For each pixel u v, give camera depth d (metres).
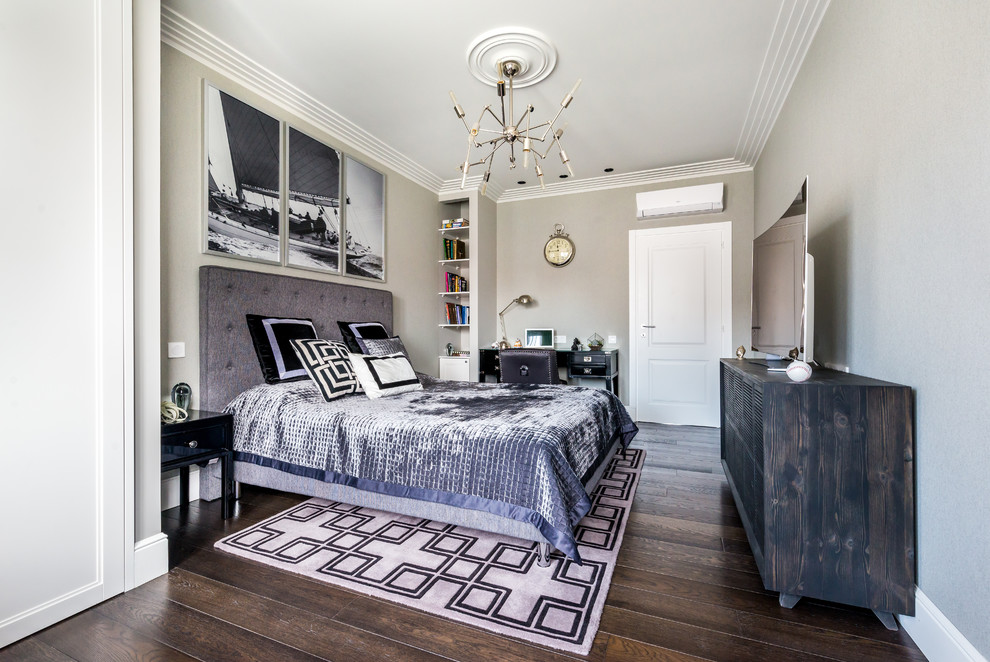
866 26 1.82
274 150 3.13
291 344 2.88
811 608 1.56
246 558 1.90
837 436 1.50
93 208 1.58
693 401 4.70
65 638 1.41
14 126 1.40
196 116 2.64
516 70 2.85
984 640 1.12
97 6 1.59
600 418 2.59
